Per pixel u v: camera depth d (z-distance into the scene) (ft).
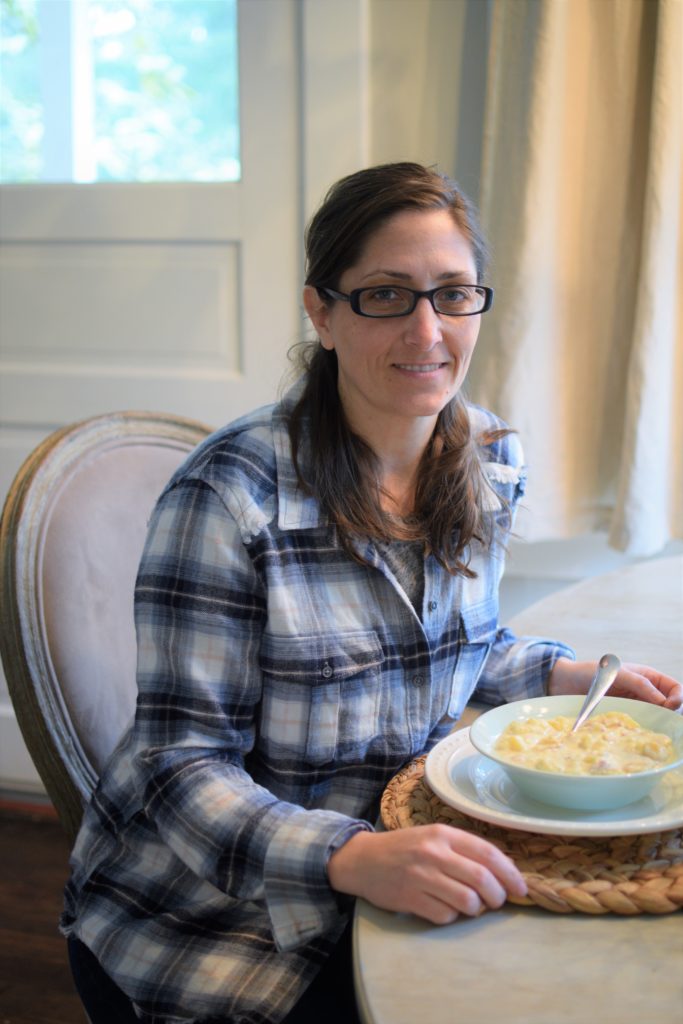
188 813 2.97
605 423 6.71
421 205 3.18
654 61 6.13
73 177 7.57
